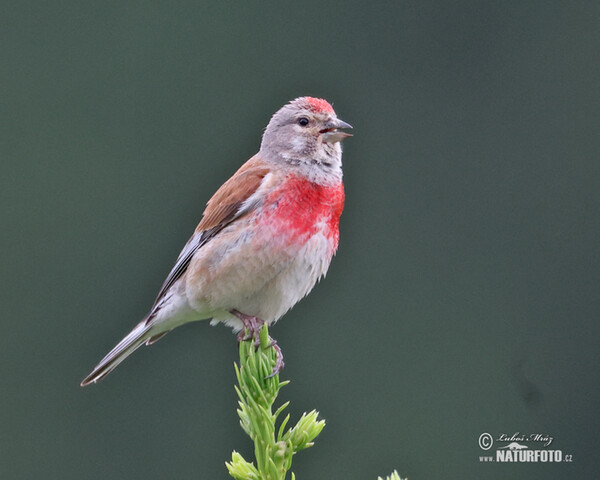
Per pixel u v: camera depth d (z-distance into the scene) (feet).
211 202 26.37
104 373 27.30
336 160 26.66
